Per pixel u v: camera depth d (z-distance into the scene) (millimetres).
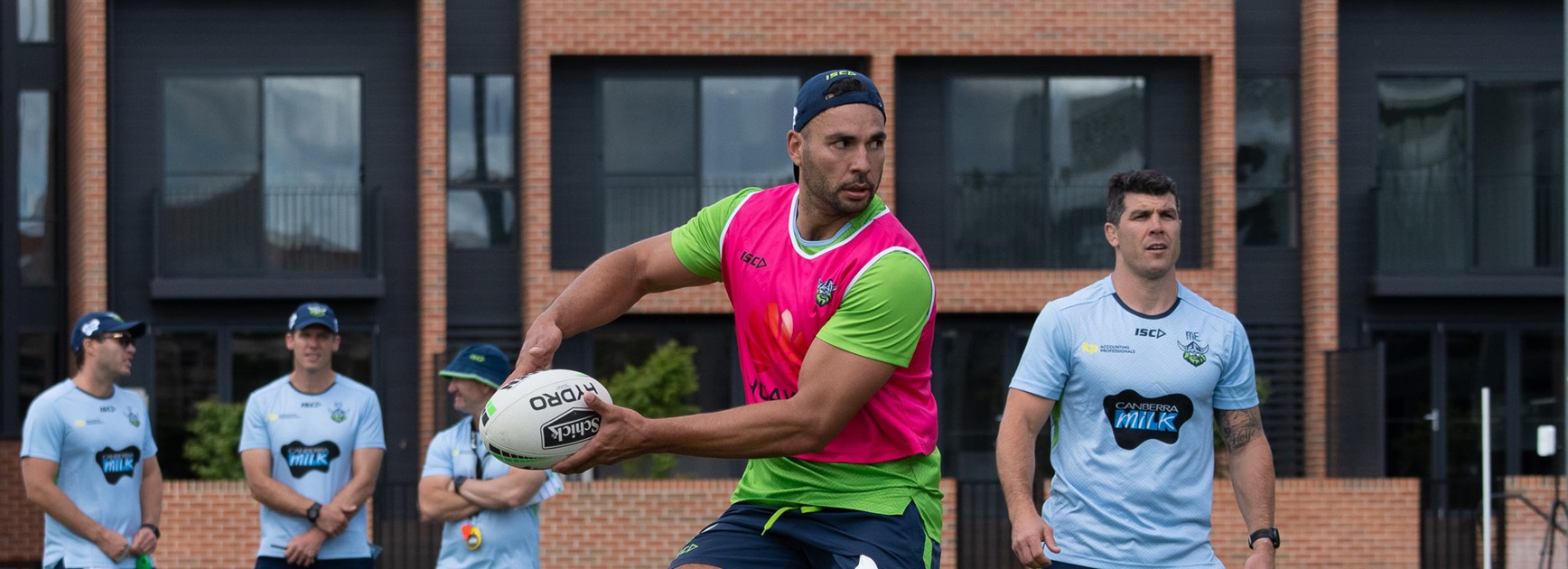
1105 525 10812
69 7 37531
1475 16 37594
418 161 36125
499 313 36188
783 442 7883
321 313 14852
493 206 36250
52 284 37938
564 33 34781
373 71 36219
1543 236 37312
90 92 34062
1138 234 10781
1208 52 35688
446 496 13883
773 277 8258
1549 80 37562
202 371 35656
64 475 14453
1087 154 36875
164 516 27328
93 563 14312
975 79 36750
